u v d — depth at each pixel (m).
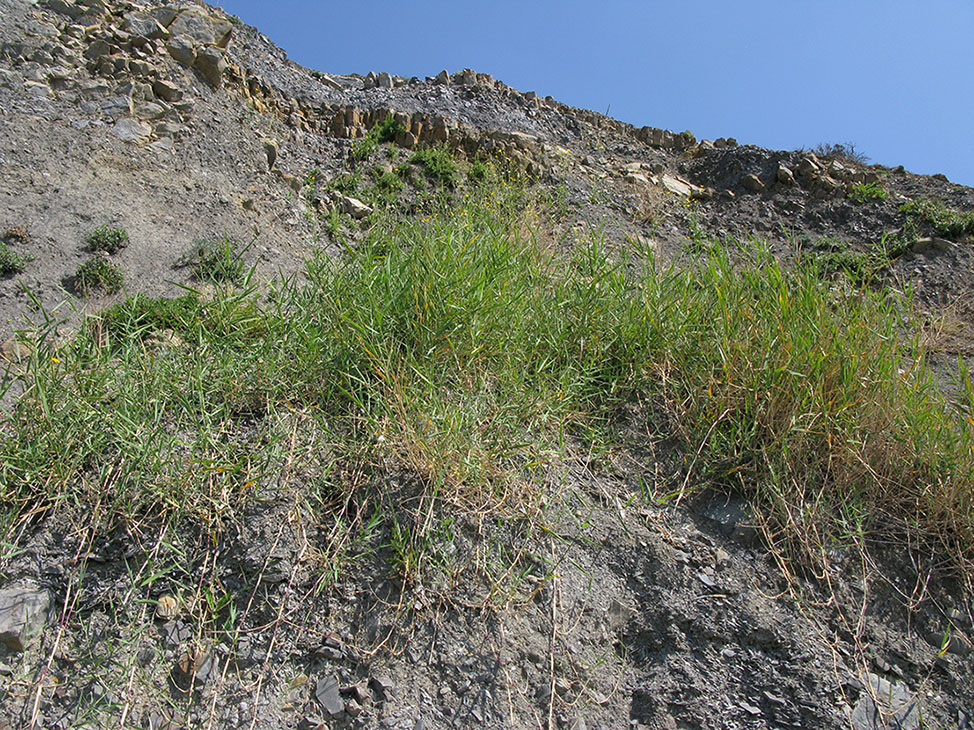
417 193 10.24
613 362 4.94
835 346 4.54
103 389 3.95
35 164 7.08
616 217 11.48
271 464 3.77
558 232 8.95
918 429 4.28
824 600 3.80
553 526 3.85
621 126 15.59
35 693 2.99
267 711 3.07
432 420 3.88
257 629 3.28
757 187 13.46
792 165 13.72
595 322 5.00
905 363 4.86
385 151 10.91
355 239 8.77
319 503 3.71
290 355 4.43
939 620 3.80
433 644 3.32
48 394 3.81
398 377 4.12
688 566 3.86
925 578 3.95
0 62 8.18
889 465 4.27
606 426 4.61
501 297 4.78
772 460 4.27
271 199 8.63
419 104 12.71
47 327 4.87
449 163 10.90
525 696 3.23
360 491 3.79
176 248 6.68
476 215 7.64
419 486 3.80
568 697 3.28
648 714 3.35
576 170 12.49
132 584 3.31
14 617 3.14
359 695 3.13
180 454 3.75
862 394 4.43
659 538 3.97
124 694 3.03
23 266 5.80
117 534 3.47
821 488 4.22
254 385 4.19
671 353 4.88
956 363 6.65
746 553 3.99
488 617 3.43
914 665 3.61
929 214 11.67
